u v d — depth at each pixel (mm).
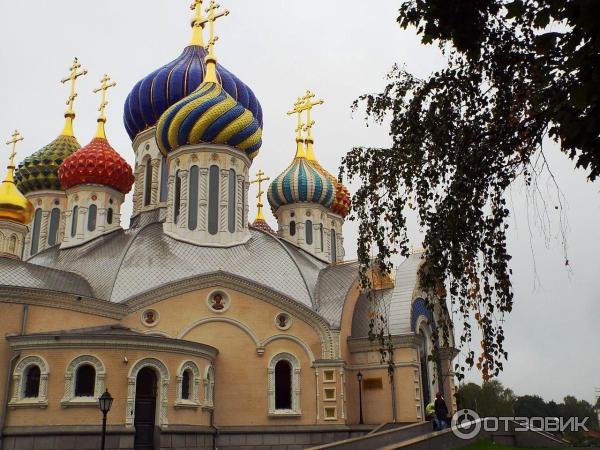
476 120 12914
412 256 44062
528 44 11727
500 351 12773
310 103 59625
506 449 27594
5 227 38531
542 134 11680
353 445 25297
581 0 9055
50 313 33469
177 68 49500
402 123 14055
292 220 53688
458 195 12945
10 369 31125
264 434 35906
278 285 40188
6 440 29688
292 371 37781
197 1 53531
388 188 14680
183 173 43188
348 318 40625
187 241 41188
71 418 29938
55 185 51844
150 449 31312
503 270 12914
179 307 36750
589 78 9484
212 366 35781
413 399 38281
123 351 31422
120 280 36844
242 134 44344
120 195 46438
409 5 11609
